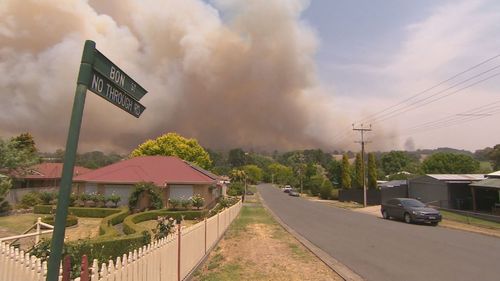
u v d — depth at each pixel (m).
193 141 72.44
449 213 34.41
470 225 25.84
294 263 11.80
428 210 26.52
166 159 42.00
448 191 37.81
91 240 10.95
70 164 2.97
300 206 47.19
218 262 11.89
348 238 18.30
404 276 10.28
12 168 35.75
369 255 13.54
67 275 3.97
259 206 46.62
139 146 71.00
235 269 10.80
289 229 21.97
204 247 12.49
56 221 2.90
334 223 26.12
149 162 41.22
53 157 62.00
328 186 70.25
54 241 2.88
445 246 15.83
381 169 116.19
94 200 34.97
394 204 29.23
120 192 36.81
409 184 45.41
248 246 15.20
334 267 11.27
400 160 113.81
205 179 37.78
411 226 24.78
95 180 36.50
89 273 4.68
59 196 2.92
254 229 21.61
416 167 102.12
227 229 21.36
